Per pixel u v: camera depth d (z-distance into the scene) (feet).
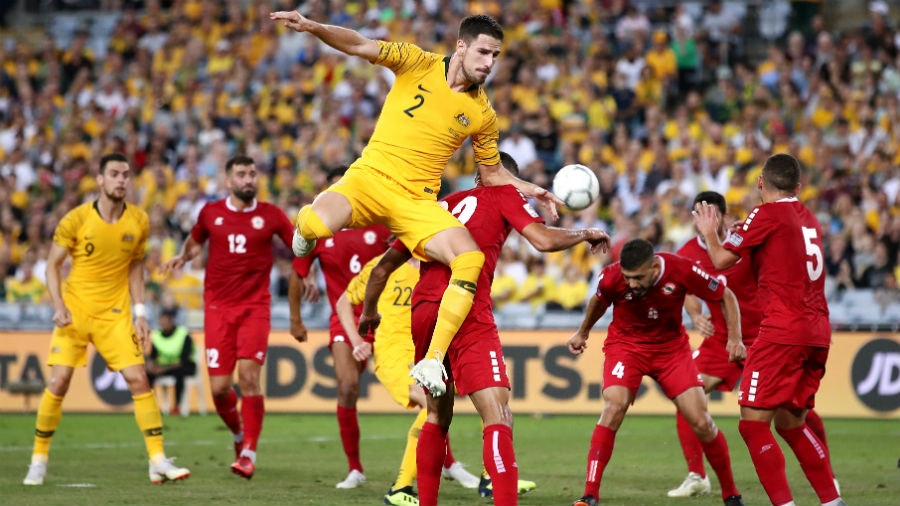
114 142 265.75
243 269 116.57
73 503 91.30
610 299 89.86
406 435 157.28
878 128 235.40
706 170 225.35
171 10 323.37
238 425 120.57
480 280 74.79
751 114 236.43
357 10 288.51
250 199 117.08
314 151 252.21
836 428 164.86
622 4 280.51
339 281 110.11
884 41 254.68
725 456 89.51
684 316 182.91
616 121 250.37
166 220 234.17
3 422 175.83
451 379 76.48
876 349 176.65
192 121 274.36
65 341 108.17
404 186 75.92
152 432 106.01
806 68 253.24
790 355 80.84
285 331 191.62
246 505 90.89
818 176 224.12
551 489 102.99
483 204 77.41
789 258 81.46
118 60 295.28
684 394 89.15
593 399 183.42
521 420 179.32
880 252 195.21
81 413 194.90
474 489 103.50
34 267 226.79
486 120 78.18
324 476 112.68
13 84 298.35
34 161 271.69
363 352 99.81
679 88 261.24
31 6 331.57
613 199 212.84
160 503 91.66
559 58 266.77
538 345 186.19
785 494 80.94
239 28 296.92
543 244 75.51
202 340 196.24
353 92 262.26
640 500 95.86
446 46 270.87
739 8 286.46
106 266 108.47
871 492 99.55
